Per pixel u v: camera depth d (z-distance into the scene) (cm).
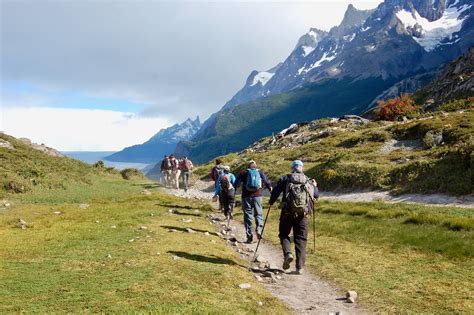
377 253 1330
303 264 1120
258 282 1012
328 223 1909
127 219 1728
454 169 2817
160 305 737
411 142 4488
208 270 999
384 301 897
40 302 728
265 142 8294
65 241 1241
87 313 686
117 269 952
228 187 1888
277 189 1141
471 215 1847
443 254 1245
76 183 3319
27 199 2377
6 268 930
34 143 4834
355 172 3491
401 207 2192
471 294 910
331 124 7594
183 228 1619
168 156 4203
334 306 873
